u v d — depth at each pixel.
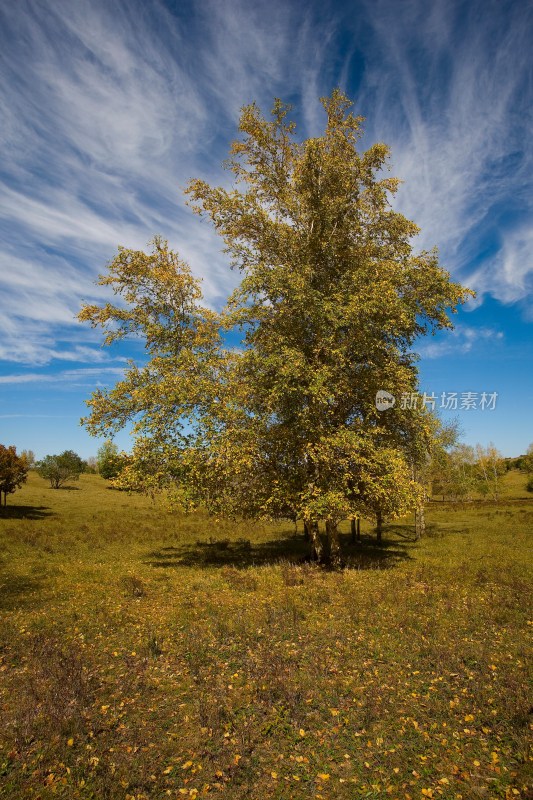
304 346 16.94
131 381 18.80
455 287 16.73
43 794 4.48
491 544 22.39
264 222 17.97
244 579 14.32
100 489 64.56
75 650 8.16
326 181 18.00
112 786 4.56
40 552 20.38
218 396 17.08
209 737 5.46
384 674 7.12
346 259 18.31
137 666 7.59
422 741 5.32
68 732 5.52
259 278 16.25
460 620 9.71
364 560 18.73
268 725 5.69
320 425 16.09
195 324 20.25
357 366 16.88
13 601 11.73
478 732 5.45
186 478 16.84
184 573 16.00
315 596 11.92
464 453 46.12
